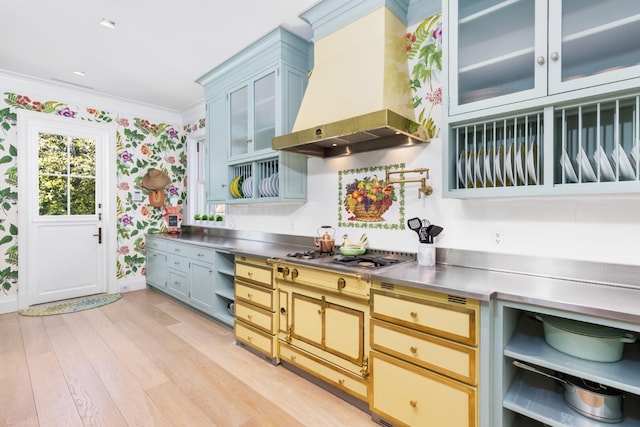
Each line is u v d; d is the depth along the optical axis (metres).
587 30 1.36
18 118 3.47
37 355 2.47
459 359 1.41
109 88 3.79
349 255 2.27
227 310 3.12
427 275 1.69
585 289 1.42
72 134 3.86
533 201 1.74
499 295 1.36
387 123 1.72
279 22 2.51
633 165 1.39
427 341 1.50
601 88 1.29
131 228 4.35
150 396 1.96
